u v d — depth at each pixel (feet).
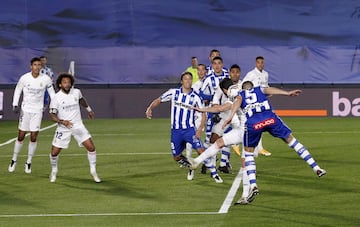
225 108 91.71
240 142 90.12
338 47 208.64
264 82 131.44
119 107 200.54
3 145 144.36
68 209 83.10
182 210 81.41
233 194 90.74
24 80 109.60
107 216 78.84
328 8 216.54
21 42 213.25
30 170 110.01
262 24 215.31
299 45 211.82
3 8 215.10
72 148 137.80
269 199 87.15
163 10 217.15
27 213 81.05
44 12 215.51
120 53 210.59
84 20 215.72
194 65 173.47
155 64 210.38
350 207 81.66
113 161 120.88
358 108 197.67
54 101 98.84
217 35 215.31
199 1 216.54
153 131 167.94
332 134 157.28
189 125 96.99
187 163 97.25
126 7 216.33
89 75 209.56
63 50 209.97
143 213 80.07
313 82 207.92
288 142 86.79
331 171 107.55
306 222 74.28
